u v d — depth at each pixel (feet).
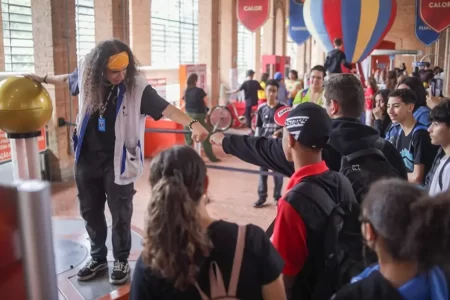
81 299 10.21
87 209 10.84
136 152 10.25
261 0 40.37
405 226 4.03
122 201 10.56
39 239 3.41
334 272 5.98
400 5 75.97
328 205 6.01
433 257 4.06
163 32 44.86
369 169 7.17
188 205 4.55
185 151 4.92
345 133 7.43
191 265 4.57
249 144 8.29
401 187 4.25
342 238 6.22
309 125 6.21
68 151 24.79
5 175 20.07
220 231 4.84
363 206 4.43
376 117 15.05
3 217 3.44
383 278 4.26
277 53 72.90
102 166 10.36
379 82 41.63
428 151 10.12
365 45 28.02
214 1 45.27
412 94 10.65
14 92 9.45
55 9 23.31
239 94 49.39
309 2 29.04
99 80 9.57
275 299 4.99
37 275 3.43
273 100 18.60
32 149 9.96
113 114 9.98
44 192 3.40
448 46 45.96
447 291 4.28
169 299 4.75
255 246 4.84
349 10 27.40
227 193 22.72
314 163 6.39
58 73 23.75
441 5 35.88
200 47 45.57
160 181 4.71
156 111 9.84
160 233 4.50
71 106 24.61
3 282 3.51
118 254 10.93
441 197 4.14
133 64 9.86
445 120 8.17
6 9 25.70
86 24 31.37
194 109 29.73
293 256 6.01
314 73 17.26
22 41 27.02
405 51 45.14
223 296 4.71
